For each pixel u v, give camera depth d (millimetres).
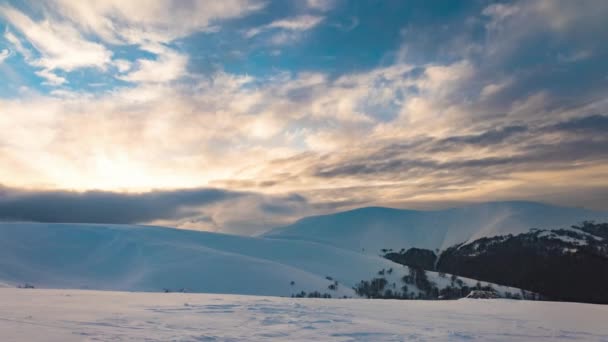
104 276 188125
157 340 11508
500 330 15727
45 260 194250
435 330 15461
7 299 21734
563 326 17031
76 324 13492
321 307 22484
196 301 23891
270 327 15195
